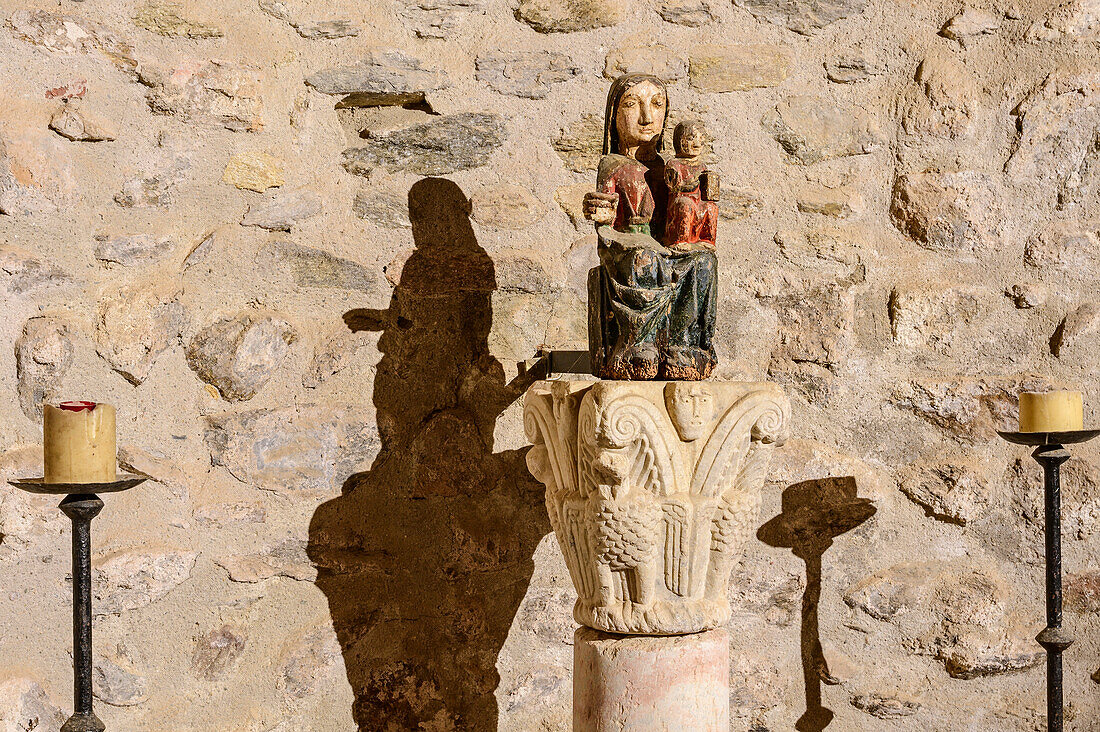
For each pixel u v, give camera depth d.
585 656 1.96
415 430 2.43
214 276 2.32
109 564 2.20
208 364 2.30
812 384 2.56
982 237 2.58
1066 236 2.58
